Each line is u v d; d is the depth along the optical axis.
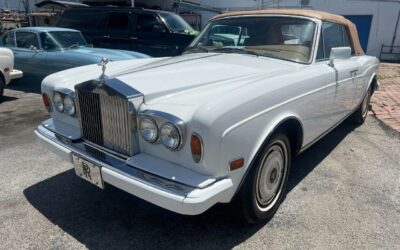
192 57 3.66
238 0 19.12
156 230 2.74
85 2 20.80
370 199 3.27
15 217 2.87
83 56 6.90
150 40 9.09
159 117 2.22
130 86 2.46
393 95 8.04
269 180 2.81
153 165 2.30
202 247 2.56
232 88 2.48
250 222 2.76
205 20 19.92
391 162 4.16
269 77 2.84
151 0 19.77
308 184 3.54
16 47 8.02
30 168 3.77
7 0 23.97
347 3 17.77
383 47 17.91
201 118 2.10
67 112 2.95
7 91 7.71
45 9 21.84
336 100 3.84
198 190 2.10
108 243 2.58
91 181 2.58
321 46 3.65
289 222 2.87
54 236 2.64
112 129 2.51
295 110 2.92
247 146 2.38
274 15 3.78
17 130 5.03
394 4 17.34
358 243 2.62
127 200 3.15
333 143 4.79
